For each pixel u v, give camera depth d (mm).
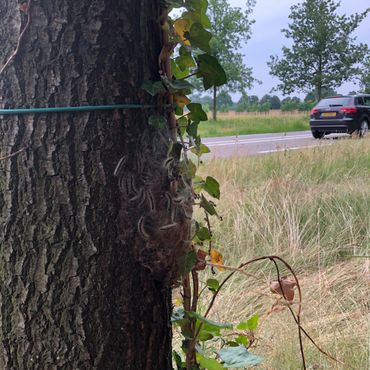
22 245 1329
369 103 17344
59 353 1358
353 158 8539
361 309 3344
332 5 28641
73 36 1290
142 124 1396
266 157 8430
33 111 1294
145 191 1380
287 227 4762
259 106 39312
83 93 1310
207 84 1533
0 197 1323
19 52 1281
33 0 1264
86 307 1357
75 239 1335
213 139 19484
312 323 3035
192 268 1567
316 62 29453
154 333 1482
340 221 5004
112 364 1398
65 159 1314
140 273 1415
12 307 1352
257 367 2574
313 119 17312
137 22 1378
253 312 3252
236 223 4719
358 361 2631
